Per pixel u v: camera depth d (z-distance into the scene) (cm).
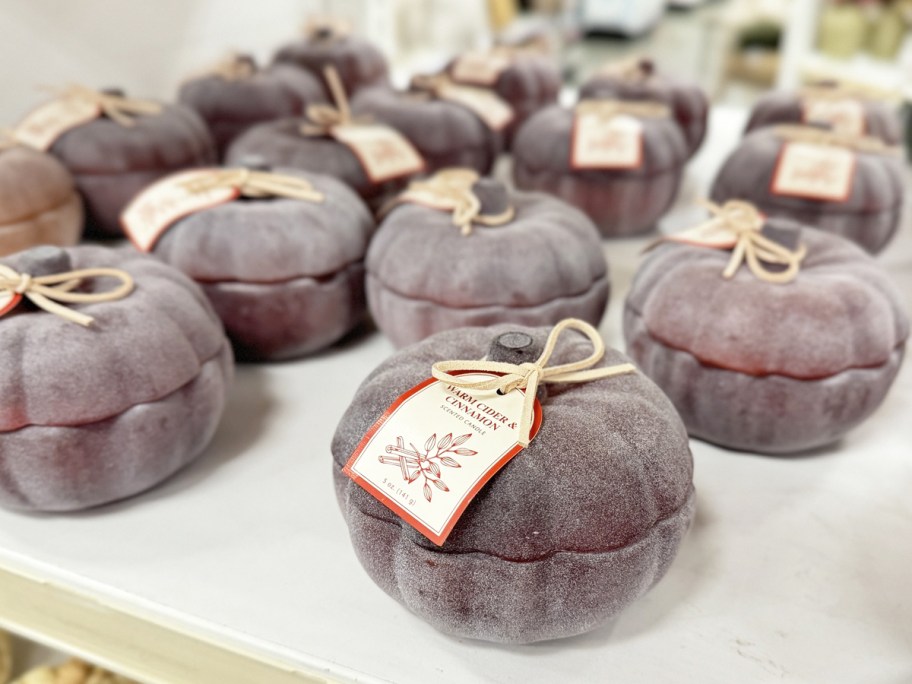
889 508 29
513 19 78
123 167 44
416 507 20
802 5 70
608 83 56
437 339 26
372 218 40
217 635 24
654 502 22
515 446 21
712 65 76
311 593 25
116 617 25
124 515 28
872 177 41
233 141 52
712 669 23
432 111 50
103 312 27
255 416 34
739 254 31
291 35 72
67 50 51
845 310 29
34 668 38
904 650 24
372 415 23
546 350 23
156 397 27
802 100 52
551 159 47
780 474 31
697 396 30
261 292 35
